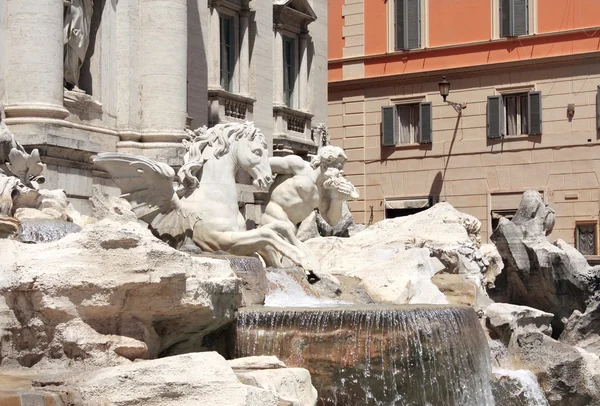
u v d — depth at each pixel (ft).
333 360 57.62
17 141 81.30
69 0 91.61
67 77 92.53
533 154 171.73
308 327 57.98
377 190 183.21
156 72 98.68
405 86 181.37
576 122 169.17
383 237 95.96
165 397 40.68
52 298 46.19
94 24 95.96
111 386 40.63
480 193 175.22
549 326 85.40
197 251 74.02
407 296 81.05
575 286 96.27
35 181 75.10
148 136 98.02
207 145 79.20
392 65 182.09
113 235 46.96
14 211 68.54
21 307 46.68
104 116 95.96
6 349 46.47
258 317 58.18
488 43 174.40
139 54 99.14
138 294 47.44
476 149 175.42
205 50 119.55
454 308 64.64
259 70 134.00
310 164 83.97
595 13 168.14
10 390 40.09
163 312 48.93
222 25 129.49
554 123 170.50
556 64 170.30
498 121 173.58
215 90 125.39
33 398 38.96
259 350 57.62
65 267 46.37
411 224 98.89
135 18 98.84
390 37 181.98
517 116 173.88
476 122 175.52
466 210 176.45
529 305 100.58
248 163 79.41
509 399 73.61
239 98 129.59
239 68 131.64
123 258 46.91
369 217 183.73
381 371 58.03
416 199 179.73
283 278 73.56
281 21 140.87
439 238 94.89
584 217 168.25
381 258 89.56
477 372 65.98
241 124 80.38
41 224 64.75
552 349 81.15
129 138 97.25
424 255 87.56
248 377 46.91
